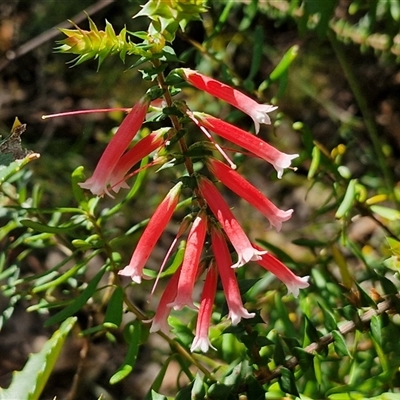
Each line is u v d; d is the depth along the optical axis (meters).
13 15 0.55
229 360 0.28
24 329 0.47
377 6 0.35
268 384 0.25
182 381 0.43
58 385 0.44
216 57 0.34
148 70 0.21
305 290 0.30
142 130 0.29
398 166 0.48
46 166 0.50
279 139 0.49
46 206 0.47
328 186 0.44
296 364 0.25
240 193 0.22
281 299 0.30
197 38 0.44
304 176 0.48
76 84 0.57
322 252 0.31
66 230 0.26
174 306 0.21
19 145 0.25
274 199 0.52
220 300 0.31
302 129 0.31
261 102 0.32
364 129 0.50
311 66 0.53
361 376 0.28
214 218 0.22
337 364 0.30
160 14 0.19
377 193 0.41
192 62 0.39
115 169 0.21
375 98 0.52
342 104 0.53
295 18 0.37
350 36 0.38
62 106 0.57
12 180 0.31
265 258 0.23
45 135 0.56
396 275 0.26
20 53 0.47
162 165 0.23
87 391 0.44
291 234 0.49
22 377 0.23
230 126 0.21
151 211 0.47
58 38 0.54
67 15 0.54
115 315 0.26
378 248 0.42
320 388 0.27
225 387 0.24
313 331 0.25
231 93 0.21
